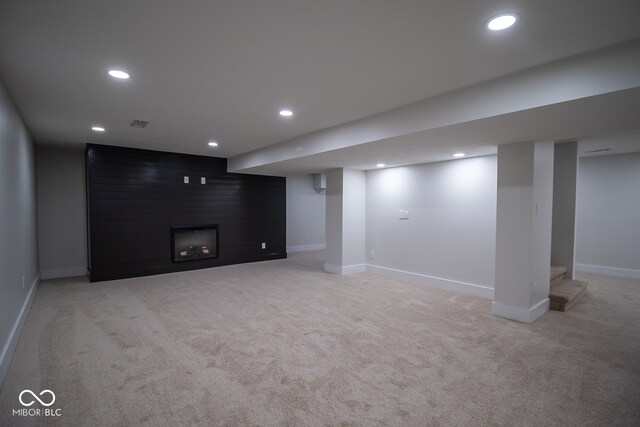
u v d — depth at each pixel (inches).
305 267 268.5
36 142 205.0
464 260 192.5
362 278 228.1
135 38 77.9
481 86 103.3
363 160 198.5
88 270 235.6
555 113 97.3
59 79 102.3
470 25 71.4
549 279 160.7
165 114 140.3
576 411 82.8
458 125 112.5
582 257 241.8
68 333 130.3
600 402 86.6
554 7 64.1
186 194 252.2
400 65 91.8
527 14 66.7
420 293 189.2
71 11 66.3
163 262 242.4
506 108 97.5
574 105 89.6
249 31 74.8
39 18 68.9
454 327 137.0
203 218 261.4
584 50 81.8
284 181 310.0
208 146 217.2
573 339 125.3
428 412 82.4
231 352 114.0
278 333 130.3
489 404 85.7
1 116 102.3
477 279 186.5
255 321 143.4
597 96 82.2
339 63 90.8
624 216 224.4
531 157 140.9
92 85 107.3
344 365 105.4
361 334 129.6
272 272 248.1
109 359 108.9
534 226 144.2
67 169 233.0
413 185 220.1
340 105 126.3
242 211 283.0
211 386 93.4
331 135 160.9
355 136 147.9
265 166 231.6
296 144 187.0
